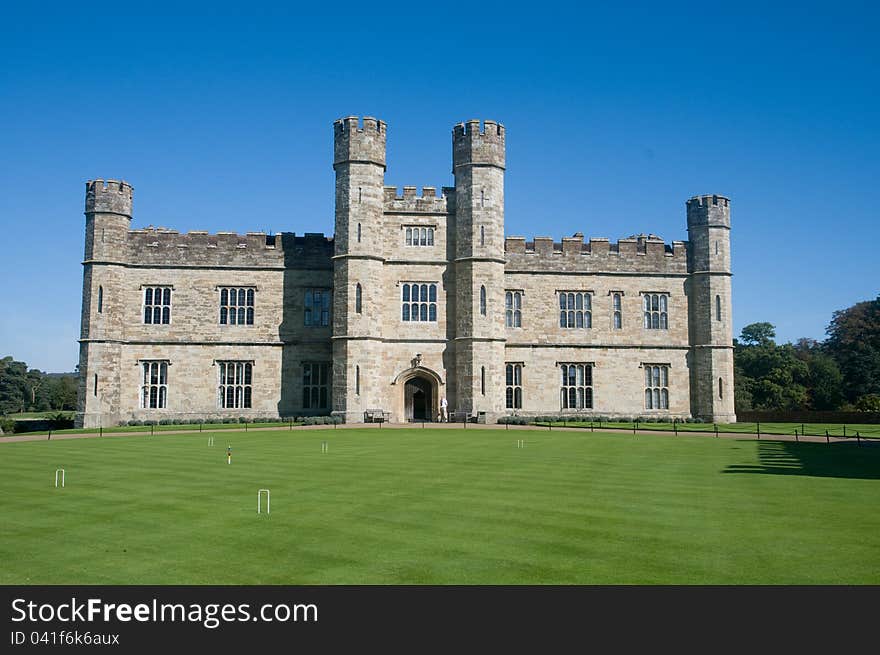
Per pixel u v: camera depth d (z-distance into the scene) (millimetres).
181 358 45062
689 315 48469
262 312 45938
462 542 11492
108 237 44156
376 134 44688
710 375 47188
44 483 17500
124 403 44375
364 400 42969
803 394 71812
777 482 17797
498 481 17875
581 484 17375
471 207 44781
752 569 10102
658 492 16156
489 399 43688
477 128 45156
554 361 47125
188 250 45688
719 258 47969
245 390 45531
